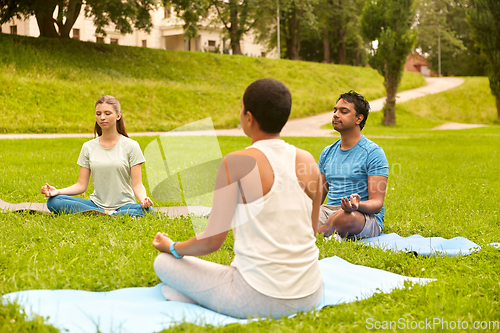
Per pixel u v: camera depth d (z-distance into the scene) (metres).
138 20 26.81
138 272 3.13
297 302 2.32
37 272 2.93
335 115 4.56
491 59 27.25
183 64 28.83
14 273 2.89
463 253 3.82
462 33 59.72
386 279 3.20
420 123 29.66
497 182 8.28
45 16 24.97
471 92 35.41
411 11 27.23
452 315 2.50
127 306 2.46
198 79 27.70
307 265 2.35
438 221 5.25
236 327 2.23
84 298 2.64
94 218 4.65
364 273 3.31
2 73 18.72
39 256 3.40
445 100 34.56
